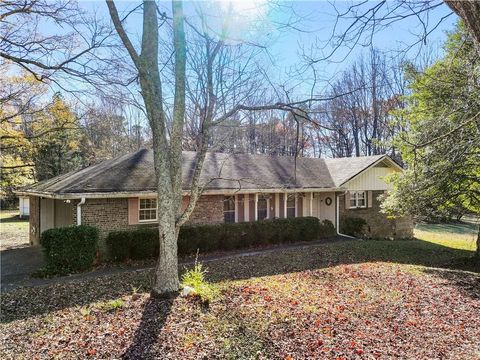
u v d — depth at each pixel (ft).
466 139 31.99
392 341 16.90
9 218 93.66
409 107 42.47
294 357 15.01
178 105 25.58
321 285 27.81
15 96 45.01
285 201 59.06
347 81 81.25
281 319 19.19
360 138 107.65
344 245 51.03
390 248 50.37
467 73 25.95
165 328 17.98
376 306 22.27
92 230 36.32
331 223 60.08
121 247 38.96
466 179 37.65
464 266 40.34
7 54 29.55
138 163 47.57
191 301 22.12
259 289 25.54
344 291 25.96
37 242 53.26
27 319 20.70
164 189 24.22
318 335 17.26
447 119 30.32
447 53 34.96
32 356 15.28
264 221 51.49
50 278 32.71
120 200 41.81
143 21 24.76
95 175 42.06
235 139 87.71
